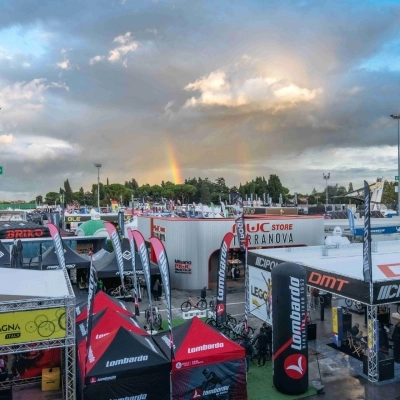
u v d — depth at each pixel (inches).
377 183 1550.2
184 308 909.8
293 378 499.8
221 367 459.5
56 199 6151.6
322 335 715.4
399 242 908.0
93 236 1556.3
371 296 512.7
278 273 508.7
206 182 6156.5
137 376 424.8
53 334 405.4
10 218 2851.9
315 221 1259.8
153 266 1003.3
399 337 603.5
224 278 620.4
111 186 6264.8
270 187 5334.6
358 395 498.3
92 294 428.5
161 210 3334.2
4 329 390.3
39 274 535.2
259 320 810.2
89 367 416.8
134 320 596.4
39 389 499.2
